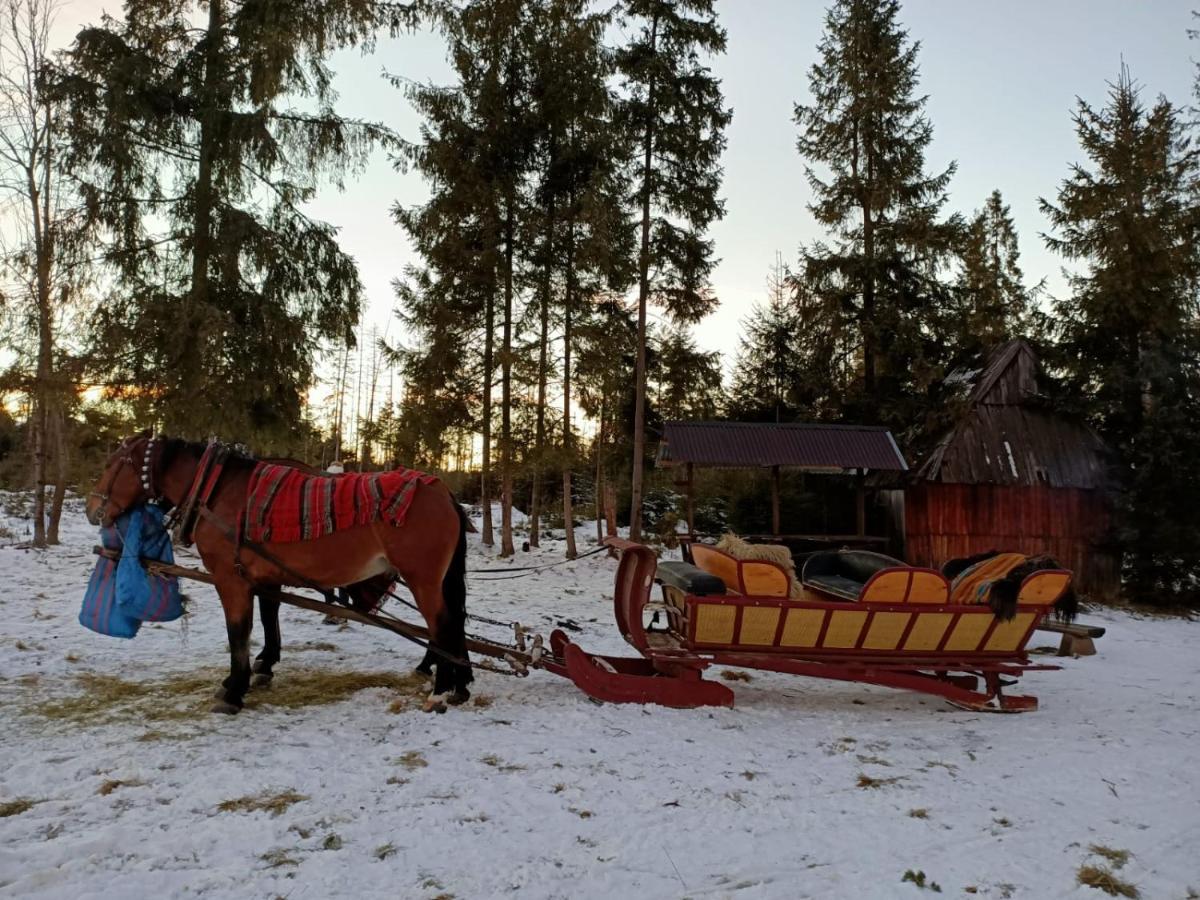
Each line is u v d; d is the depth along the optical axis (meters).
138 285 12.55
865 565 8.09
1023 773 5.15
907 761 5.34
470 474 31.02
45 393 12.28
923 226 19.20
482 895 3.27
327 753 4.87
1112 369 17.27
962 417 17.59
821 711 6.67
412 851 3.63
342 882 3.31
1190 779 5.11
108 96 11.61
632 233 17.69
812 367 20.77
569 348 18.03
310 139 13.04
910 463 18.03
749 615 6.42
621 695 6.36
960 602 6.78
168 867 3.38
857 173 20.25
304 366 13.64
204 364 12.12
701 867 3.62
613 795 4.43
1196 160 18.33
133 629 5.76
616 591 7.24
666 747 5.34
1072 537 17.58
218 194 12.81
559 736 5.44
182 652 7.40
